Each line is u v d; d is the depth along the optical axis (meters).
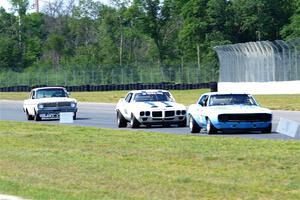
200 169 31.31
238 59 125.06
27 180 29.67
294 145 39.88
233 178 28.39
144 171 31.16
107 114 86.94
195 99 115.69
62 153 39.34
